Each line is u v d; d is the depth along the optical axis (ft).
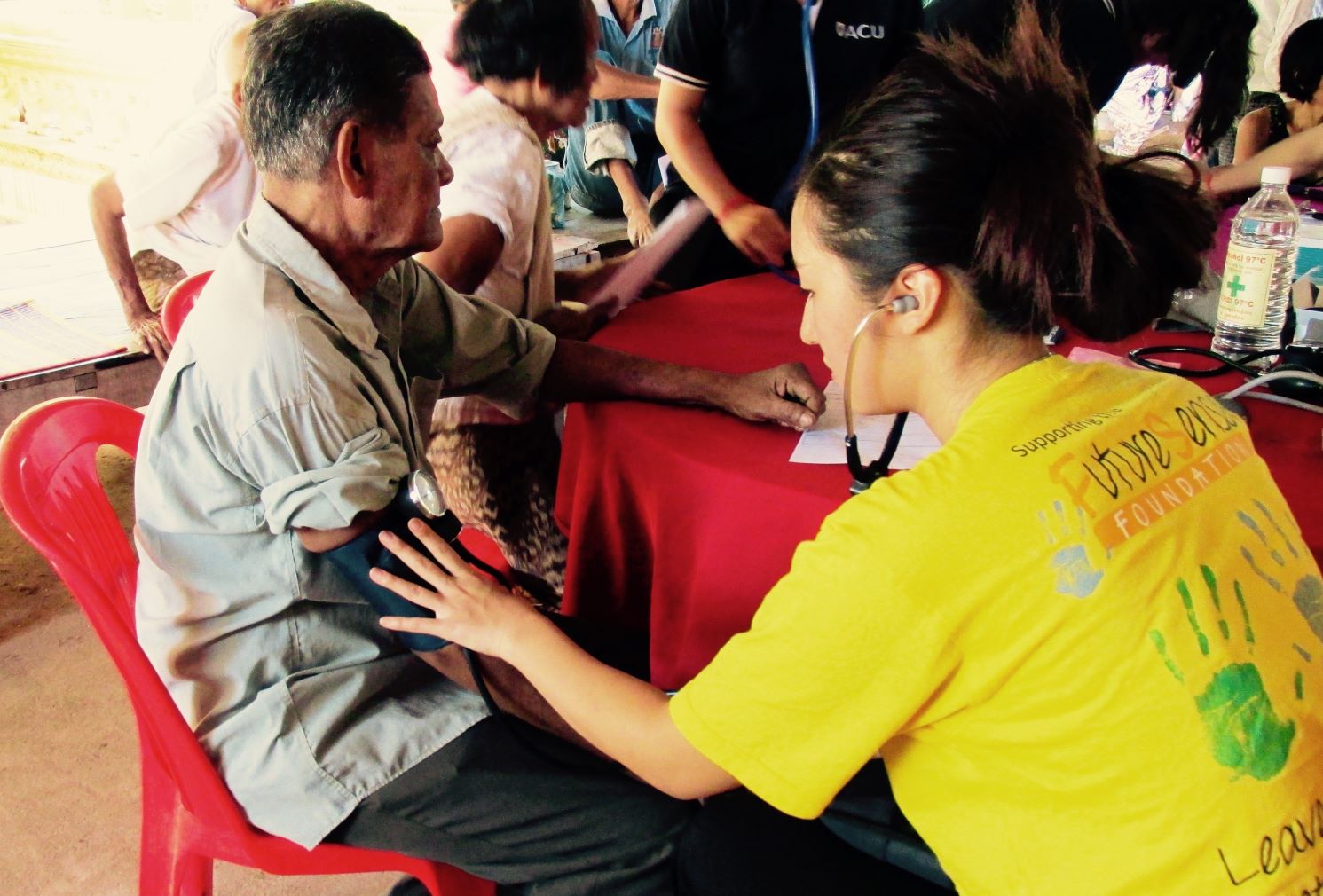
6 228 11.79
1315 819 2.28
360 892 5.32
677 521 4.25
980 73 2.44
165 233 8.48
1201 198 2.71
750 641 2.47
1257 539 2.46
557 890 3.70
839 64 6.96
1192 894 2.24
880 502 2.36
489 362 4.75
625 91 11.32
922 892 3.19
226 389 3.32
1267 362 4.76
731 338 5.51
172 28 10.58
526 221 5.50
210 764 3.61
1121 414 2.47
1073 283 2.47
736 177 7.47
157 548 3.53
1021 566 2.25
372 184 3.43
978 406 2.52
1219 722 2.23
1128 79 10.57
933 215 2.39
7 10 12.33
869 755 2.41
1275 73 11.10
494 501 5.92
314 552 3.48
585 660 2.98
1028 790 2.35
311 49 3.28
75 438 3.83
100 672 6.95
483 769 3.66
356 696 3.69
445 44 5.71
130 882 5.34
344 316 3.54
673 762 2.70
